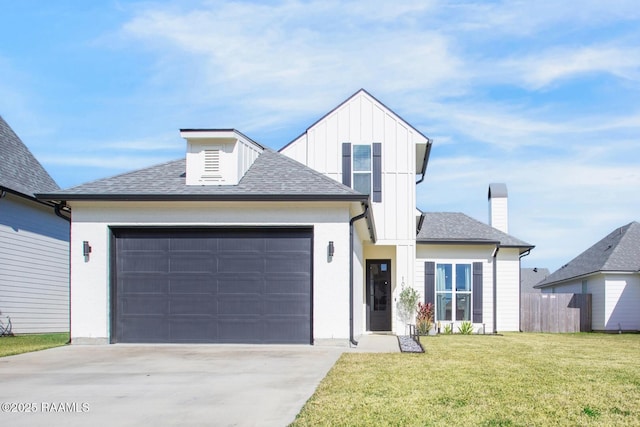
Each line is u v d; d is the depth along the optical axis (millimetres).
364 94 19094
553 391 8125
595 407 7160
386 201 18812
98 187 13938
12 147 19938
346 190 13578
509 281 23547
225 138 14070
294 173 14844
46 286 19797
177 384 8367
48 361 10672
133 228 13695
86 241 13586
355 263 15648
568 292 31391
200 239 13648
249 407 6930
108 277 13508
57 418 6453
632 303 24750
